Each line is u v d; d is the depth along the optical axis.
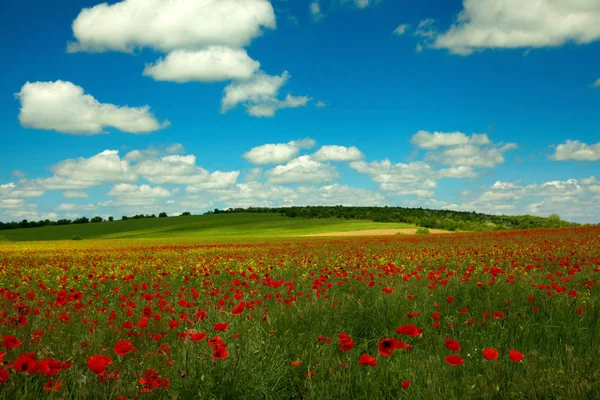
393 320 6.21
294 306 7.03
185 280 10.72
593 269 12.08
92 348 5.04
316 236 71.38
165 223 116.19
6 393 3.29
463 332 5.62
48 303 8.32
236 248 34.12
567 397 3.41
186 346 4.30
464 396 3.59
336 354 4.73
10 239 96.81
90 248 41.69
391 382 3.91
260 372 3.96
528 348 4.98
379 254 23.00
